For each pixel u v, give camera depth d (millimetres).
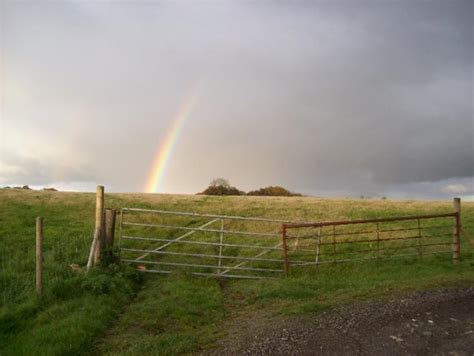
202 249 17625
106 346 7852
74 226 21250
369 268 14633
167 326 8914
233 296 11672
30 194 32531
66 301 9867
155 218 24578
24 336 8180
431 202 37250
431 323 8438
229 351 7449
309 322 8781
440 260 15609
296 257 16516
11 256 15070
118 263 12922
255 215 27219
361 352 7160
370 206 32656
